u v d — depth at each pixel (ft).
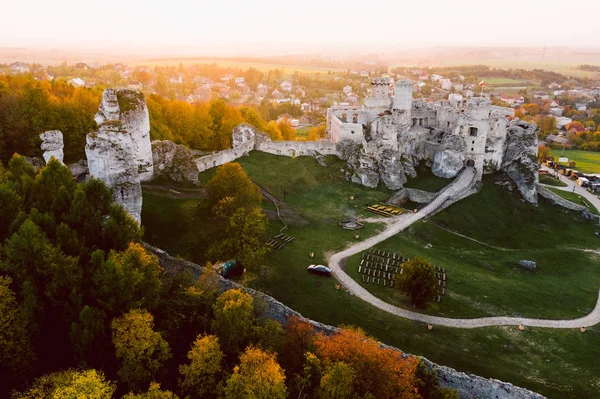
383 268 198.59
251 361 100.73
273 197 271.08
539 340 161.38
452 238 260.21
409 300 176.14
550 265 246.88
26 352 97.04
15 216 117.91
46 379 90.22
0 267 105.29
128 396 87.81
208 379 101.04
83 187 130.31
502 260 244.63
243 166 304.71
